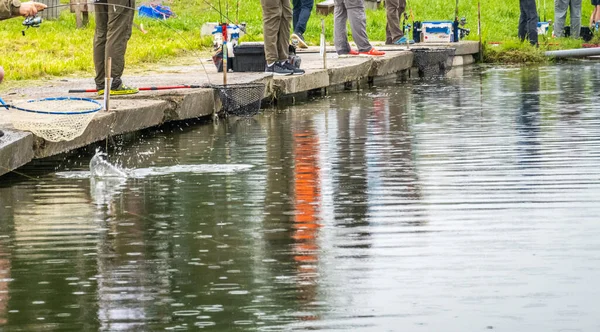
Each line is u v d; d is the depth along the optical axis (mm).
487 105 24953
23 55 32625
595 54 40688
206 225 12734
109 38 21000
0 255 11453
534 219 12664
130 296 9945
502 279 10258
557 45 42812
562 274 10383
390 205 13633
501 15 54875
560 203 13500
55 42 36781
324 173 16062
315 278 10406
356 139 19641
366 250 11398
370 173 15969
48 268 10922
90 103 17266
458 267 10680
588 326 8969
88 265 11016
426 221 12672
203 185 15234
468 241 11680
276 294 9938
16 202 14203
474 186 14734
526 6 42250
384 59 31984
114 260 11195
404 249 11398
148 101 20688
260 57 27031
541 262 10812
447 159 17094
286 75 26438
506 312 9336
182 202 14086
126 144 19297
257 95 23219
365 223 12648
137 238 12133
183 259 11195
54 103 17266
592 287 9969
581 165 16250
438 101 26203
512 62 40406
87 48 35625
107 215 13352
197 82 24188
